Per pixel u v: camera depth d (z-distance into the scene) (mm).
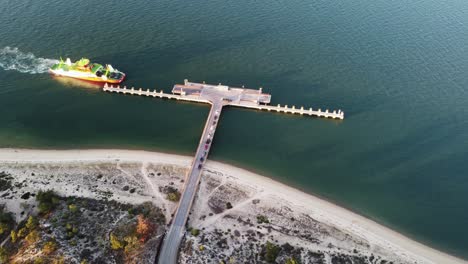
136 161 142500
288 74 184625
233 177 138000
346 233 122375
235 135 155250
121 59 190375
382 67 188500
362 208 130375
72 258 105562
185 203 126062
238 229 120375
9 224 118250
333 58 193625
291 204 130000
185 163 142500
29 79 178125
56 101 168625
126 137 153125
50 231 113750
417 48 199875
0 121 157625
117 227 116875
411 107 168625
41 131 154250
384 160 146375
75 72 177125
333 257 114938
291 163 144625
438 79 181875
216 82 179875
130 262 106812
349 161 145875
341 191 135375
